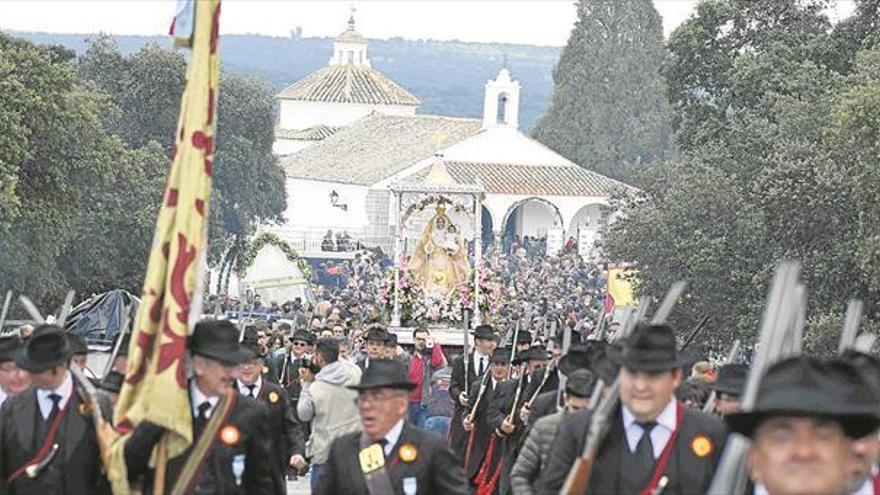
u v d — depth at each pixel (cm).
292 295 10006
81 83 9506
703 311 7738
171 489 1750
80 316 5016
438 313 6644
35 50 7656
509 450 3050
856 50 9662
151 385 1744
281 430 2536
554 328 3697
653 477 1603
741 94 9681
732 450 1222
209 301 7969
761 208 7412
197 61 1859
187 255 1811
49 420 1894
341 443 1744
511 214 17350
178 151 1842
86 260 8612
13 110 7225
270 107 13438
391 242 16800
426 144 17638
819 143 7706
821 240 7088
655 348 1594
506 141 17012
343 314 6694
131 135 11925
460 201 6838
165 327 1766
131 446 1755
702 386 2466
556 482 1647
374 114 19900
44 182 7662
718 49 10206
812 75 9075
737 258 7694
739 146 8556
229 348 1759
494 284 6769
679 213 7912
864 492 1409
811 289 6956
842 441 959
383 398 1717
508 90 18975
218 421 1758
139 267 8894
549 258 14488
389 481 1714
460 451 3362
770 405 951
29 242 7544
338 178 17775
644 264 8000
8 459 1902
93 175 7912
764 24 10106
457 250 6744
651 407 1596
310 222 17938
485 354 3497
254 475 1784
